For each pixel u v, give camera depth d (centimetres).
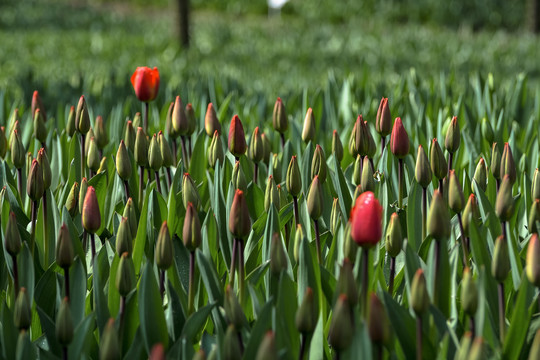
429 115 335
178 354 205
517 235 236
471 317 201
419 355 200
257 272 218
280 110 259
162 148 240
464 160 278
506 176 214
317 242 218
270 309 201
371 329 194
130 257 213
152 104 364
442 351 199
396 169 254
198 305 220
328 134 318
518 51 1031
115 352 196
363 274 202
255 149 242
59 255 207
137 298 211
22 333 200
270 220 221
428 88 413
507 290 219
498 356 204
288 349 200
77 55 1016
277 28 1609
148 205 231
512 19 1816
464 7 1848
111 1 2166
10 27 1609
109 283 213
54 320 218
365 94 412
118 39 1259
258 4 2047
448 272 207
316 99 326
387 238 211
